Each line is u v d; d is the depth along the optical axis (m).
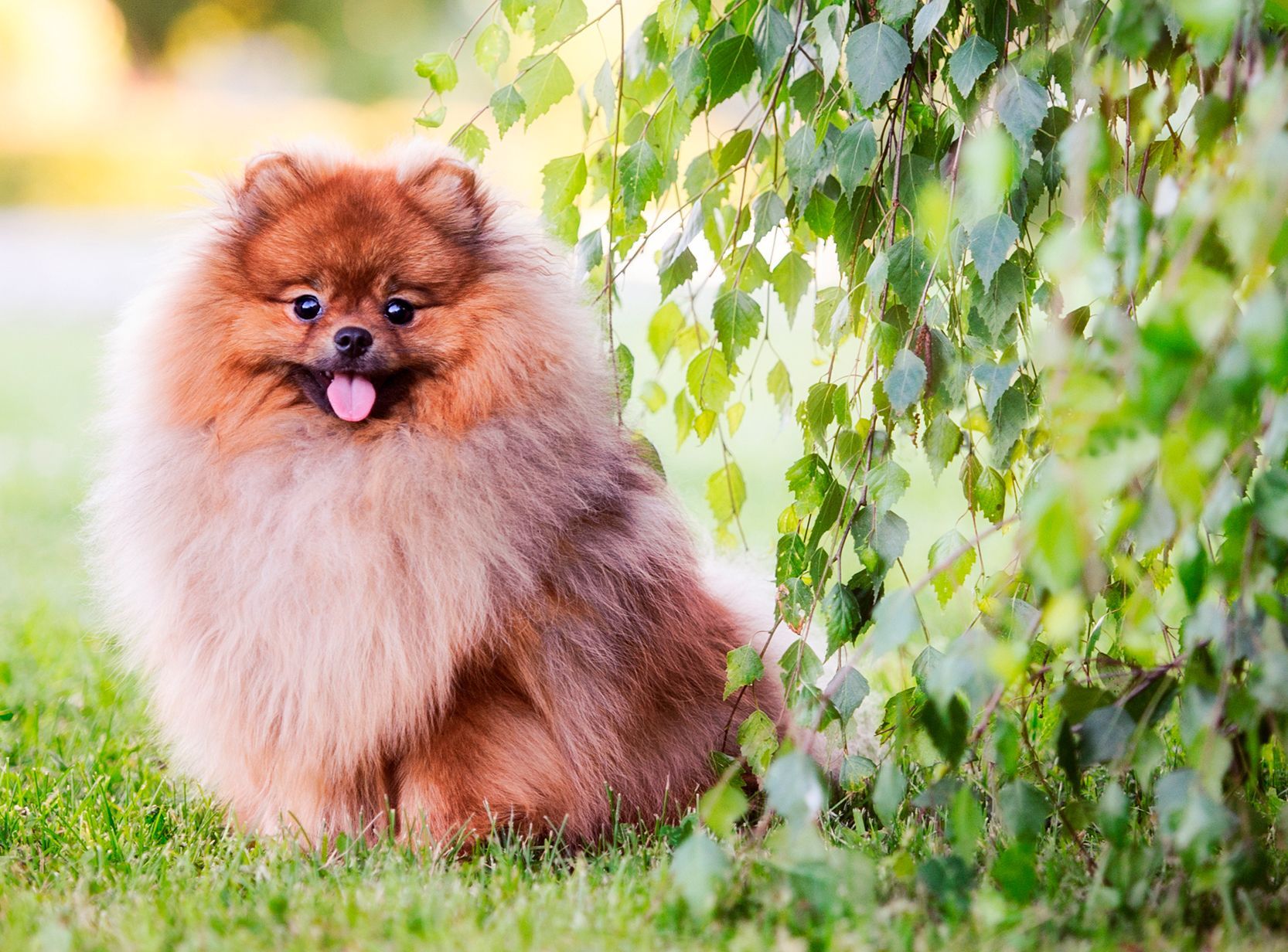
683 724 5.04
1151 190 4.28
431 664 4.47
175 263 4.93
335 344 4.55
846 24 4.06
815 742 5.23
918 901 3.78
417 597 4.46
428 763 4.66
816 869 3.42
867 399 5.36
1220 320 2.67
